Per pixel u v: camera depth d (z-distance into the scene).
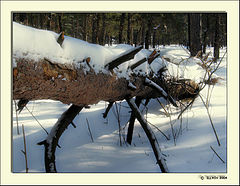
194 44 7.07
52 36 1.47
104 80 1.83
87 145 2.65
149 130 2.09
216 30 9.40
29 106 4.87
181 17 14.96
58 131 1.85
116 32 15.53
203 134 2.58
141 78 2.44
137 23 13.18
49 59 1.36
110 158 2.26
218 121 2.81
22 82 1.25
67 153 2.40
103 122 3.47
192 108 3.48
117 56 1.83
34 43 1.31
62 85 1.47
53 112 4.36
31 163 2.21
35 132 3.13
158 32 15.98
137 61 2.31
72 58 1.54
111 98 2.17
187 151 2.30
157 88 2.66
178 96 3.72
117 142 2.76
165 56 4.21
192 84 3.78
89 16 12.43
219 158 2.07
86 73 1.63
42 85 1.36
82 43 1.73
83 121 3.54
